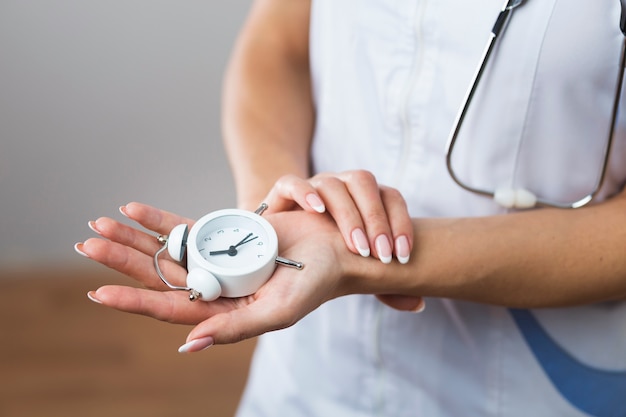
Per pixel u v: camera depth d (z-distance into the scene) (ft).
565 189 2.24
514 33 2.11
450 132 2.24
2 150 5.33
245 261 1.95
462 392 2.40
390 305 2.17
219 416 4.64
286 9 2.64
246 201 2.30
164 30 5.13
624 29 2.01
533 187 2.26
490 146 2.22
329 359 2.50
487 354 2.36
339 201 2.04
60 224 5.57
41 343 5.09
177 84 5.27
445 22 2.18
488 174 2.25
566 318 2.30
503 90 2.16
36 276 5.61
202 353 5.10
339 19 2.37
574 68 2.10
